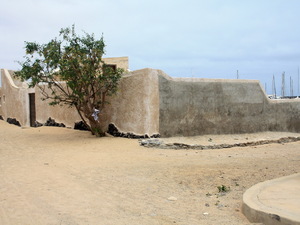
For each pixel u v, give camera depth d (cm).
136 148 1277
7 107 2520
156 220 519
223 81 1669
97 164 998
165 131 1463
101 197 650
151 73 1405
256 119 1800
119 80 1525
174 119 1490
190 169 901
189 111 1540
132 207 587
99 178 813
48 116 2059
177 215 543
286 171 845
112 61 2411
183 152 1225
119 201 624
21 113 2255
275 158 1084
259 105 1814
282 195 553
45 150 1299
